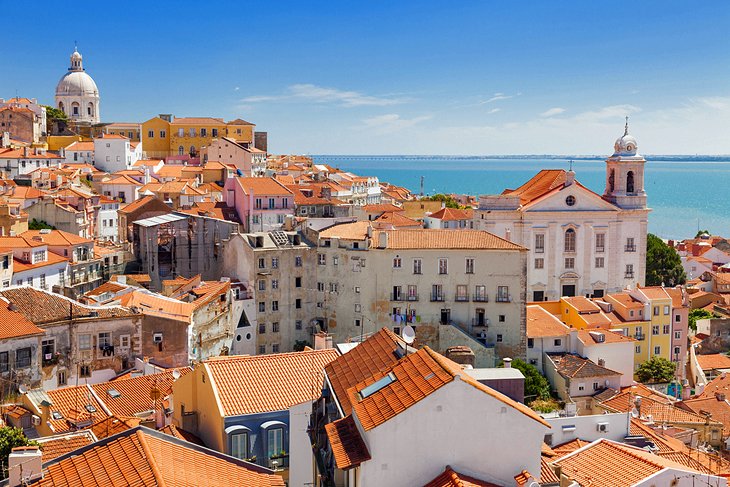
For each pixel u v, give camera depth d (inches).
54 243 5064.0
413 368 1539.1
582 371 4165.8
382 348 1831.9
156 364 3346.5
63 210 6259.8
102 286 4252.0
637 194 6264.8
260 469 1534.2
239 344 4434.1
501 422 1407.5
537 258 6053.2
